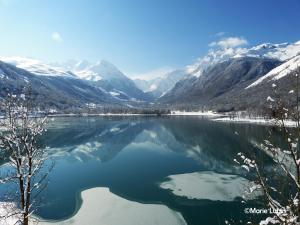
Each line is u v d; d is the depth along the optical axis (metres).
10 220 24.89
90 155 92.00
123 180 63.06
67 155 92.00
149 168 73.94
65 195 52.75
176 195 52.22
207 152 93.69
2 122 15.95
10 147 16.41
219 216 41.91
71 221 41.72
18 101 16.36
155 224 40.50
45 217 42.72
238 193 51.50
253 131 130.62
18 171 16.62
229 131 145.12
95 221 41.75
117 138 130.75
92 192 54.66
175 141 119.31
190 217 42.34
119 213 44.59
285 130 8.84
